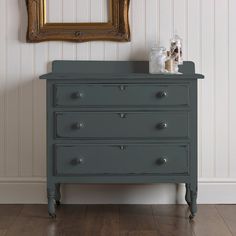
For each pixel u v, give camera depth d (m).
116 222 4.32
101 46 4.75
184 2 4.74
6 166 4.79
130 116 4.33
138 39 4.75
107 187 4.78
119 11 4.70
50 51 4.75
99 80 4.32
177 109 4.33
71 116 4.32
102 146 4.34
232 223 4.30
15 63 4.77
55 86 4.31
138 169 4.34
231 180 4.80
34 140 4.79
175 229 4.17
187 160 4.34
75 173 4.34
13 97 4.77
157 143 4.34
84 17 4.73
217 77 4.77
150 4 4.74
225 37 4.76
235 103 4.79
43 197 4.79
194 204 4.38
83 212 4.57
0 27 4.75
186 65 4.74
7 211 4.59
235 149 4.80
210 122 4.79
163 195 4.78
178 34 4.75
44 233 4.09
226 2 4.75
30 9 4.70
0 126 4.78
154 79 4.31
